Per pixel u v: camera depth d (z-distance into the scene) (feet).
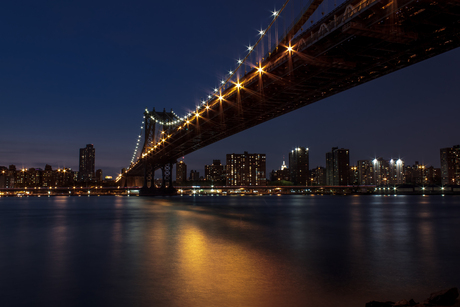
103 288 37.45
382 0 87.15
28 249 61.93
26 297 34.78
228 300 33.42
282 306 31.83
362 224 111.75
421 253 57.82
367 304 28.12
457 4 86.28
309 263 49.34
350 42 108.17
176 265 48.03
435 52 111.96
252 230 92.94
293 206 259.60
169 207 234.17
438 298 26.18
